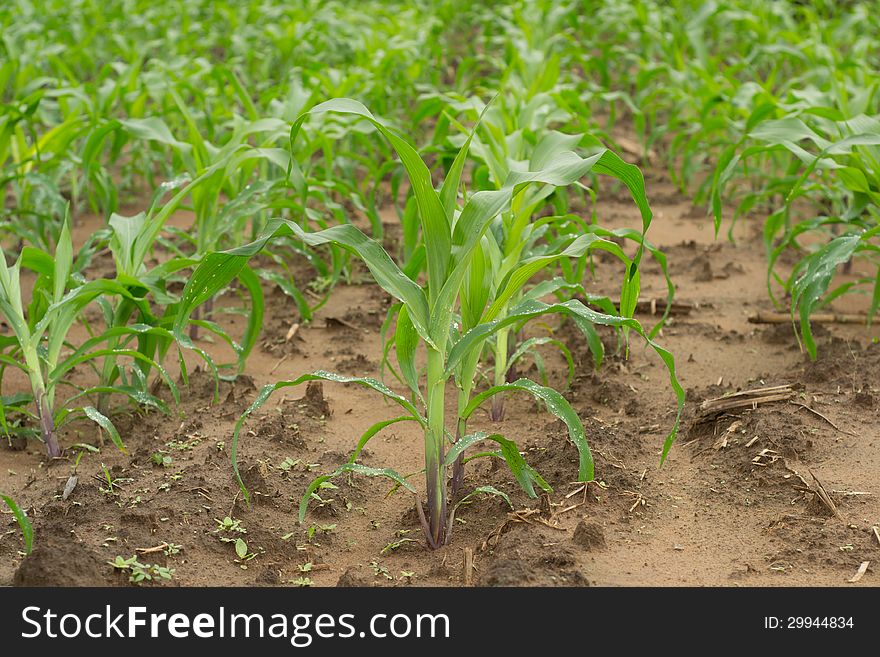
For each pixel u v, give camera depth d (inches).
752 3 408.2
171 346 194.5
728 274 229.1
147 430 158.4
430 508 124.6
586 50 427.8
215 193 182.1
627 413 163.5
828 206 262.2
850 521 126.7
